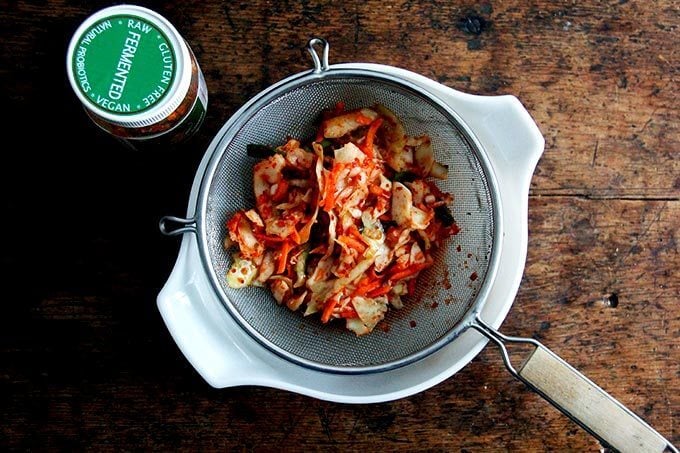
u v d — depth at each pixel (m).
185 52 0.59
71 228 0.66
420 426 0.67
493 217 0.62
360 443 0.67
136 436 0.66
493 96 0.64
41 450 0.66
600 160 0.68
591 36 0.68
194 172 0.66
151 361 0.66
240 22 0.67
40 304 0.66
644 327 0.68
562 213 0.68
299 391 0.60
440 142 0.64
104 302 0.66
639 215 0.68
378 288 0.63
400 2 0.67
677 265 0.68
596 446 0.67
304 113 0.65
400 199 0.63
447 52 0.67
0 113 0.66
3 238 0.66
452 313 0.63
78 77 0.58
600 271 0.68
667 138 0.68
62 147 0.66
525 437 0.67
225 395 0.66
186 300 0.61
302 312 0.65
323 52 0.63
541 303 0.67
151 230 0.66
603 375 0.67
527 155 0.62
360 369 0.61
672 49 0.68
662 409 0.67
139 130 0.60
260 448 0.66
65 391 0.66
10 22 0.66
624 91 0.68
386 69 0.63
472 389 0.67
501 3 0.68
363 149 0.63
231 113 0.67
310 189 0.63
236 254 0.64
